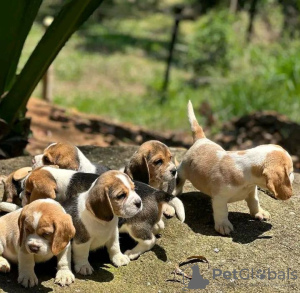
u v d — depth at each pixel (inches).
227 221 249.3
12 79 368.5
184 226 254.2
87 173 236.4
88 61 944.3
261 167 235.8
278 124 580.1
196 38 871.7
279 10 979.9
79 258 220.2
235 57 834.2
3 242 217.2
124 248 241.6
